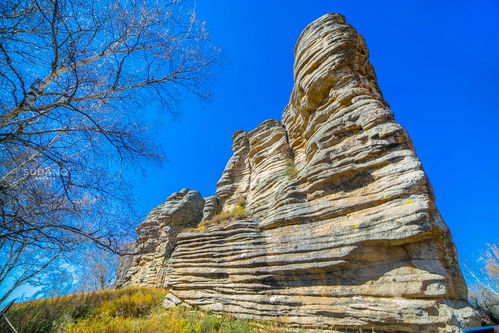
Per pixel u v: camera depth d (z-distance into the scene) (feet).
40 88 15.07
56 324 25.99
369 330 24.25
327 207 32.55
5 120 13.19
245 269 37.06
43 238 15.87
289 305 30.32
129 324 26.30
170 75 19.17
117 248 17.48
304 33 48.34
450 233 25.93
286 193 38.78
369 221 27.86
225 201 74.13
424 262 24.08
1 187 14.66
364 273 26.96
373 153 31.07
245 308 33.53
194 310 37.63
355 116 35.68
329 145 36.73
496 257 89.15
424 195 25.48
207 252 44.14
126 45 17.37
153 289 60.49
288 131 61.16
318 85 42.01
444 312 21.15
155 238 91.71
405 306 22.84
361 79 39.45
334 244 29.48
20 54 14.92
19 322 24.47
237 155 83.30
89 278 62.49
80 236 16.72
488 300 30.63
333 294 27.76
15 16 13.53
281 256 33.65
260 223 40.73
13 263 20.86
